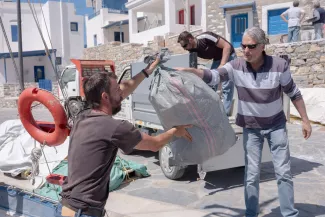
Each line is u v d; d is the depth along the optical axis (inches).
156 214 171.0
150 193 206.5
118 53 796.6
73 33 1288.1
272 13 634.8
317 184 210.2
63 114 130.3
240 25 670.5
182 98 118.1
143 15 1160.2
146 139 98.5
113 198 196.4
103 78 96.1
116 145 92.7
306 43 470.3
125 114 289.4
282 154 138.4
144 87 250.1
